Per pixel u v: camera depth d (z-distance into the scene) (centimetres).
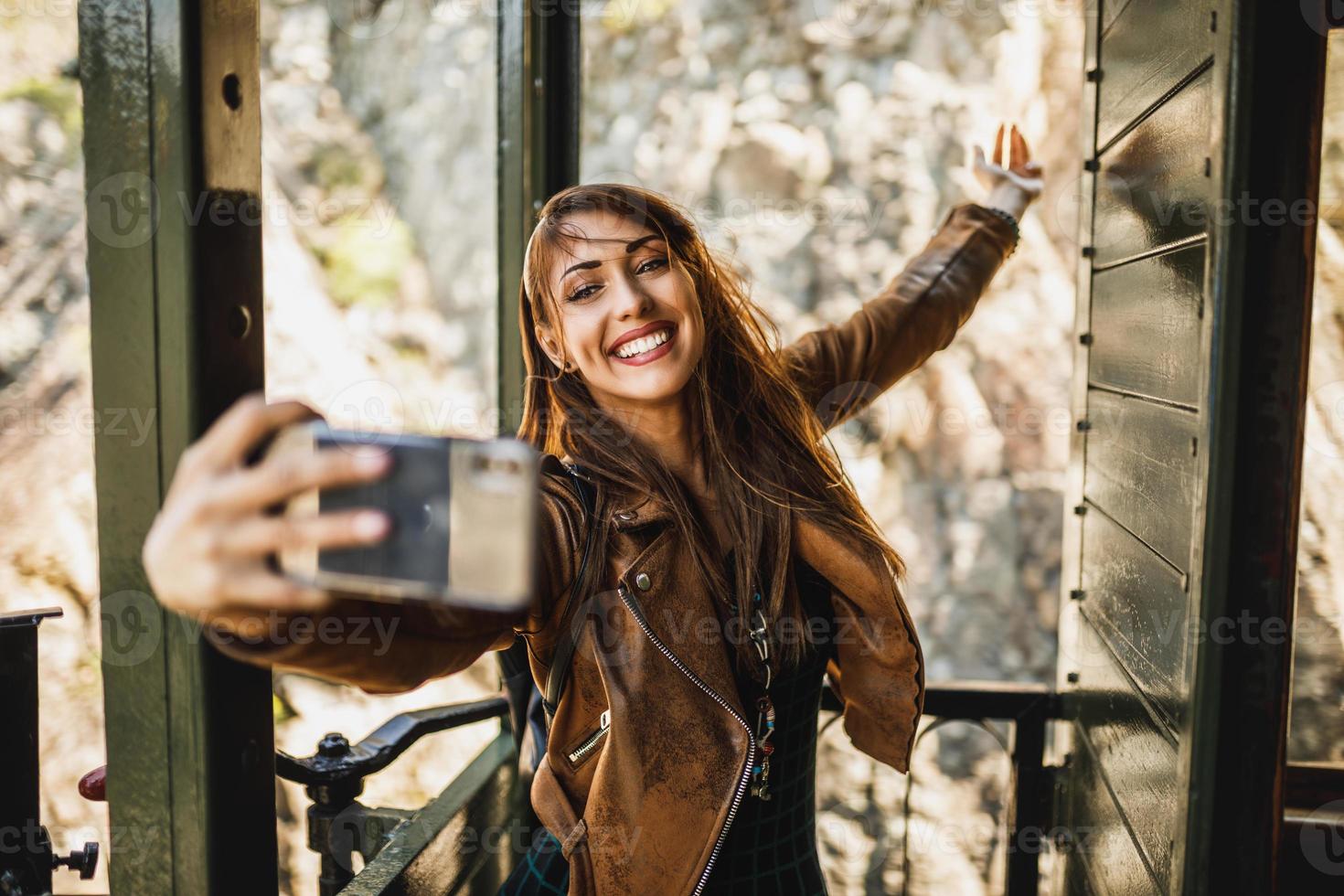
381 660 79
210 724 93
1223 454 121
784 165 526
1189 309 133
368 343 406
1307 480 173
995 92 507
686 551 119
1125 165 171
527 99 221
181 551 54
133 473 92
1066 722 211
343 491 61
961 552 532
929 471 536
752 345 141
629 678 113
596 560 115
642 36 539
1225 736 124
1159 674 144
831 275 526
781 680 126
